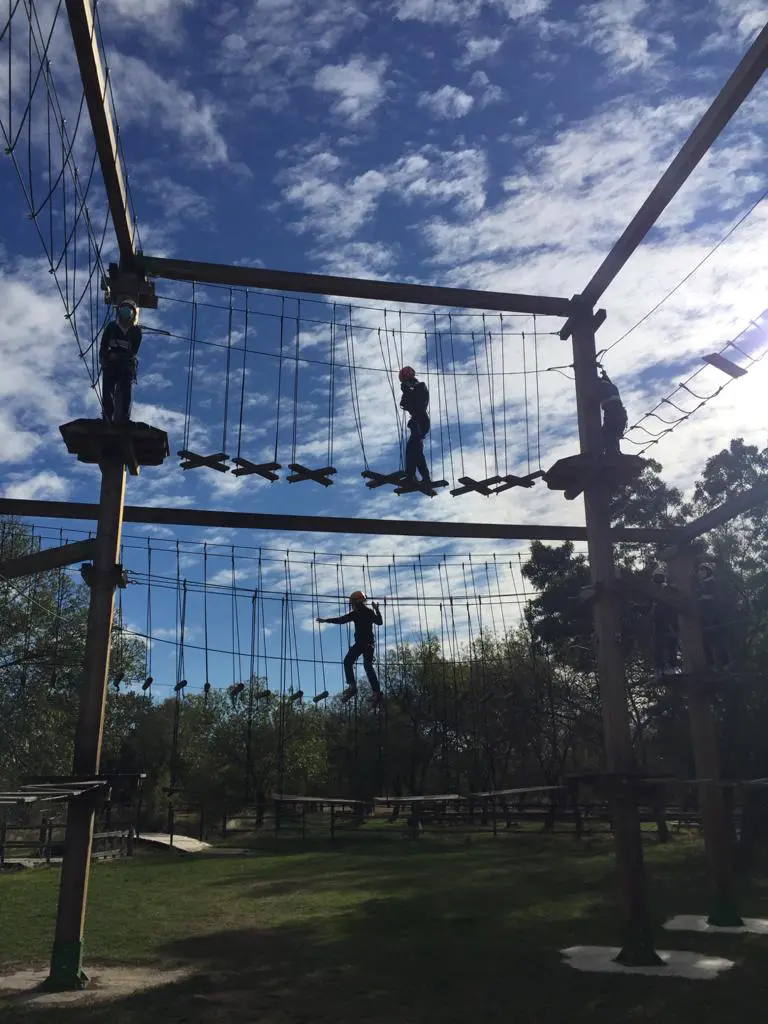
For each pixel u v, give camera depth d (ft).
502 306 39.65
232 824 131.03
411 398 37.35
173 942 39.01
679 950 36.52
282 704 51.62
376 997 28.63
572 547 101.76
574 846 88.28
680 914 46.50
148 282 35.37
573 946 37.35
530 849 85.87
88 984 30.53
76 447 33.42
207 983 30.68
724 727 70.49
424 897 52.90
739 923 42.42
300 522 40.14
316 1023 25.50
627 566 88.79
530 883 59.06
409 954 35.86
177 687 51.67
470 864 72.43
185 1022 25.48
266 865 73.51
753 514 74.54
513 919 44.45
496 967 33.24
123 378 33.47
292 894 55.31
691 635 44.19
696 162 32.14
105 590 32.83
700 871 64.34
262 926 43.27
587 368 39.99
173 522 39.11
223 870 70.03
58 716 87.10
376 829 112.88
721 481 78.28
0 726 81.76
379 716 59.11
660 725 90.89
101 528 33.32
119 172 31.81
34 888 58.29
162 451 34.30
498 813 107.65
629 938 33.94
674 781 34.94
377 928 42.19
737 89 28.94
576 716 108.17
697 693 44.50
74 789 28.55
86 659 32.09
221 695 142.00
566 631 95.14
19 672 84.23
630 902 34.32
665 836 93.45
